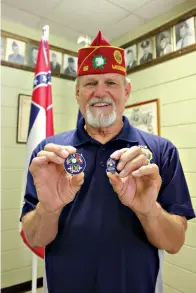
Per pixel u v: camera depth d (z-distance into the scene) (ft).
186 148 6.09
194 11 5.99
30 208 2.91
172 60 6.50
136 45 7.55
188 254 5.84
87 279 2.59
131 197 2.32
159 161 2.96
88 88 3.23
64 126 8.20
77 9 6.67
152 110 6.88
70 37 8.29
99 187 2.81
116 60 3.25
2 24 7.07
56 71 8.04
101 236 2.64
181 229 2.63
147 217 2.40
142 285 2.60
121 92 3.26
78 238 2.67
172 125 6.42
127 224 2.68
